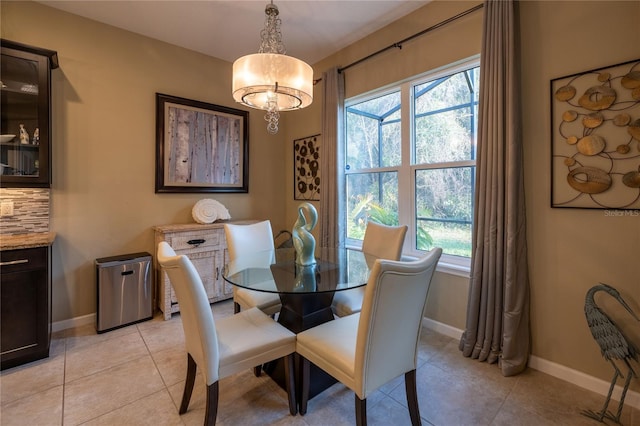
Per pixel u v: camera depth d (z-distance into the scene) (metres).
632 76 1.66
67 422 1.58
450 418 1.62
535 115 2.00
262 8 2.63
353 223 3.48
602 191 1.77
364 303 1.25
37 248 2.12
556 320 1.96
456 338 2.47
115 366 2.09
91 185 2.80
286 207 4.27
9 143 2.30
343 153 3.37
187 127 3.34
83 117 2.74
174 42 3.22
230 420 1.60
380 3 2.58
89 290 2.80
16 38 2.44
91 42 2.78
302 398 1.63
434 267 1.44
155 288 3.11
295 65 1.81
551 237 1.96
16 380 1.92
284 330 1.68
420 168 2.79
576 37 1.84
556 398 1.76
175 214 3.31
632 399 1.70
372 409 1.70
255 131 3.97
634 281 1.69
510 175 2.00
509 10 2.01
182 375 1.99
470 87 2.47
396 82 2.87
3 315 2.02
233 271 2.02
